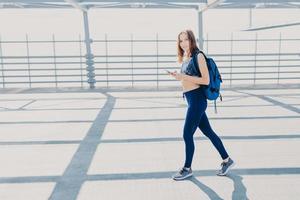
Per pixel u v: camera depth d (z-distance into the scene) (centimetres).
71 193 300
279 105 757
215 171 351
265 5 1112
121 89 1049
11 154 421
